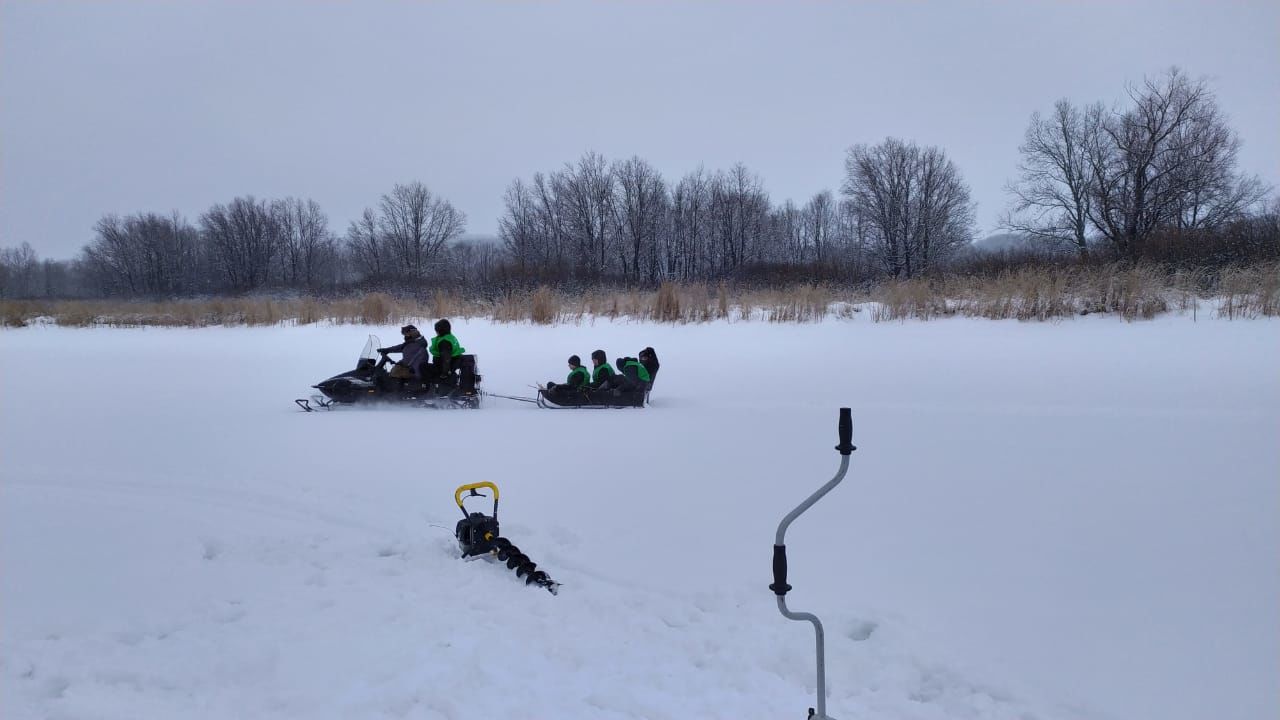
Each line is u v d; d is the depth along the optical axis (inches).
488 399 507.5
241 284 2349.9
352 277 2480.3
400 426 394.3
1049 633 155.0
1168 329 658.8
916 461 297.9
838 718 128.5
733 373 588.1
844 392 488.4
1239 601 164.9
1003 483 262.1
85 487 274.2
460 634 158.6
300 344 849.5
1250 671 138.0
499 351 733.9
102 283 2500.0
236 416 432.1
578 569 195.3
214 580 188.4
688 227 1895.9
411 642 154.6
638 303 903.1
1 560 201.6
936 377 531.8
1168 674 138.7
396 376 460.8
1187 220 1295.5
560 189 1895.9
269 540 215.6
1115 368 532.4
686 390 522.0
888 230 1641.2
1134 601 167.3
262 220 2405.3
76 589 182.5
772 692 137.1
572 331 830.5
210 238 2450.8
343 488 270.2
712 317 856.3
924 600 171.8
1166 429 337.4
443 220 2181.3
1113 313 727.1
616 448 334.6
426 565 197.8
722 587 181.8
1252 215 1163.9
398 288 1326.3
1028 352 621.0
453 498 257.0
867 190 1673.2
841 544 207.9
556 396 464.8
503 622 164.4
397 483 276.7
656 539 214.7
